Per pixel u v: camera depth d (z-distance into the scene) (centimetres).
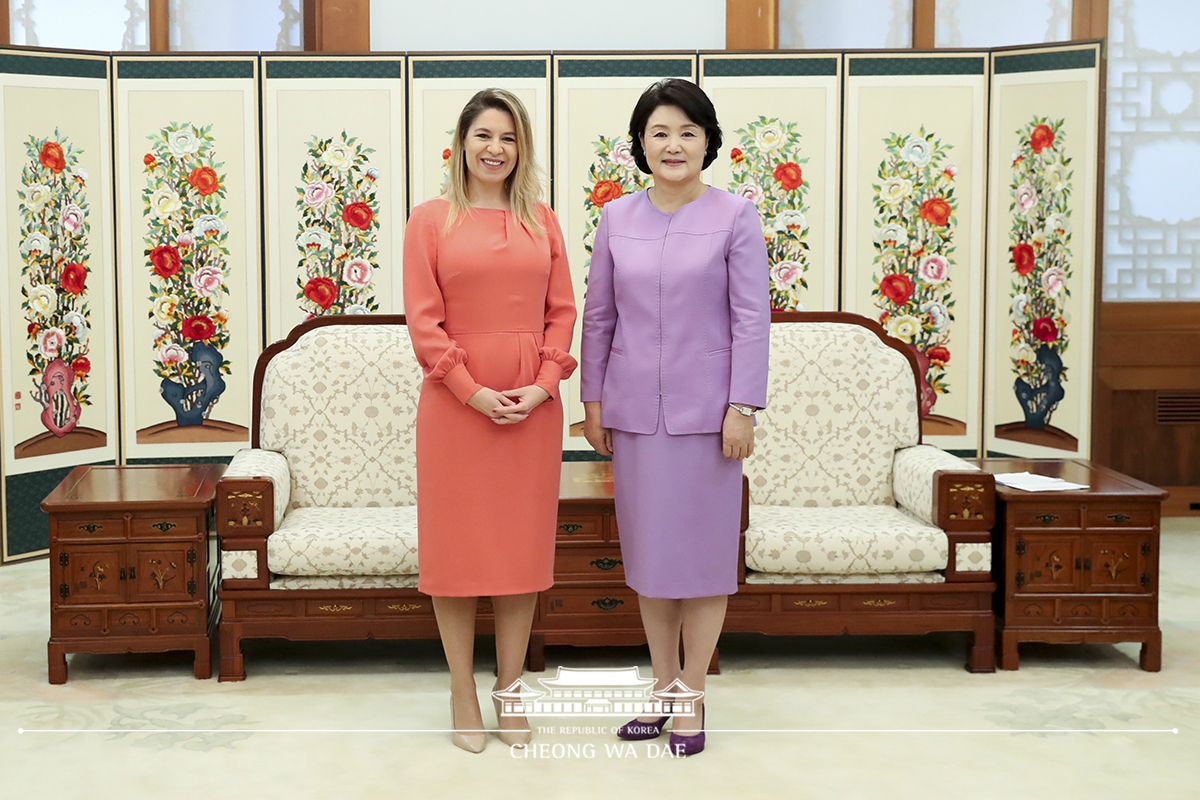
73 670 355
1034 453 491
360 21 526
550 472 294
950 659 367
